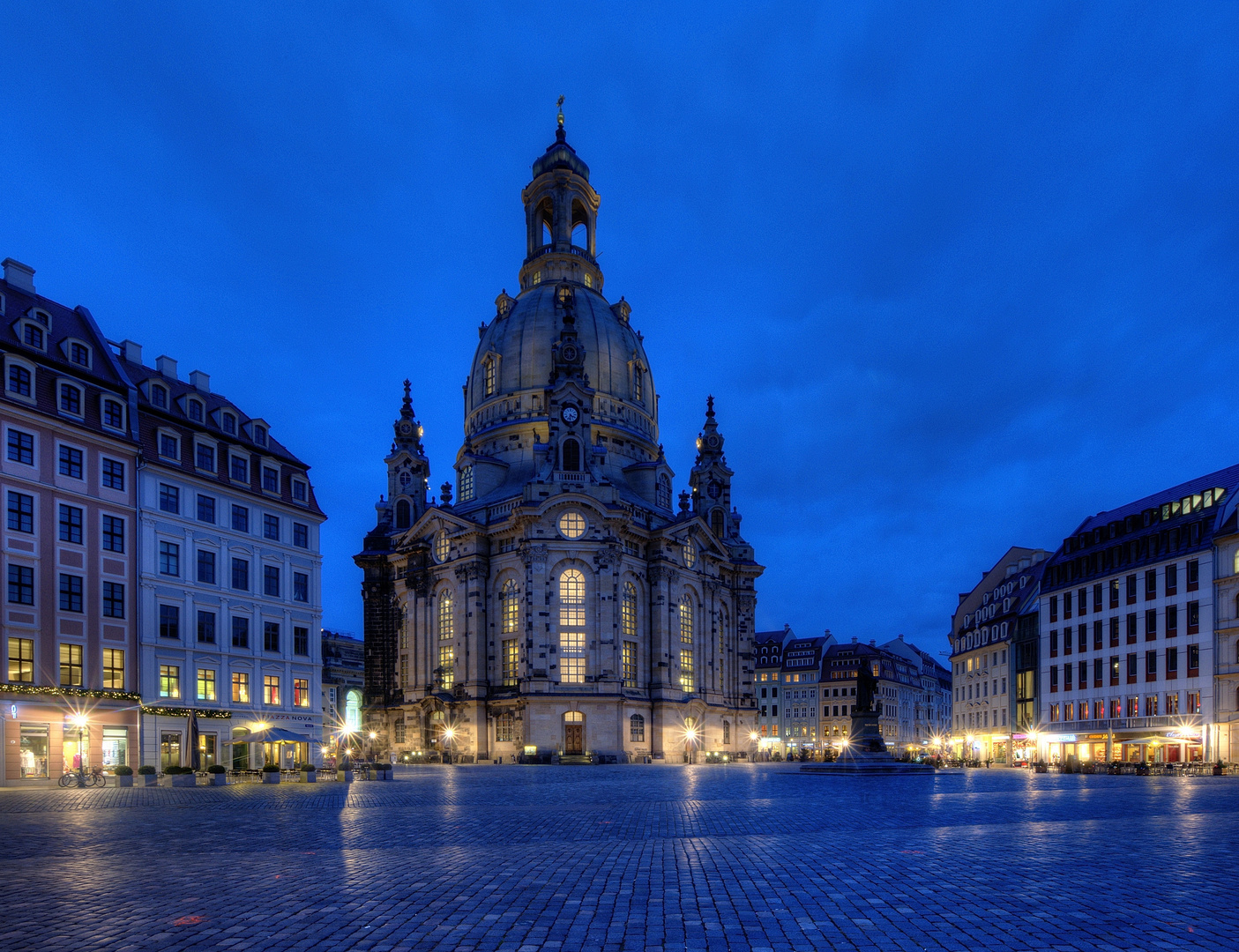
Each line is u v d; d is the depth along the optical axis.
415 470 131.12
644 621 110.88
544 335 127.62
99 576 53.81
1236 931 11.34
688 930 11.47
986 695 112.50
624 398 128.88
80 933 11.47
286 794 39.28
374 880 15.04
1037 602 99.56
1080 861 16.77
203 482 60.97
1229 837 20.66
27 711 48.88
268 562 65.38
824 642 188.62
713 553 123.56
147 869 16.39
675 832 22.39
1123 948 10.59
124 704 53.75
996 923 11.77
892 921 11.88
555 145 145.38
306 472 70.00
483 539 109.62
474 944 10.84
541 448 109.69
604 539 104.25
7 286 54.50
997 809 29.02
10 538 49.62
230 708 60.88
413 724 112.94
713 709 119.12
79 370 55.09
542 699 99.88
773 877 15.13
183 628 58.38
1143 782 50.75
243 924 11.86
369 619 124.19
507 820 26.06
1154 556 80.00
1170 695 77.25
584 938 11.10
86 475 53.94
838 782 49.75
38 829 23.98
